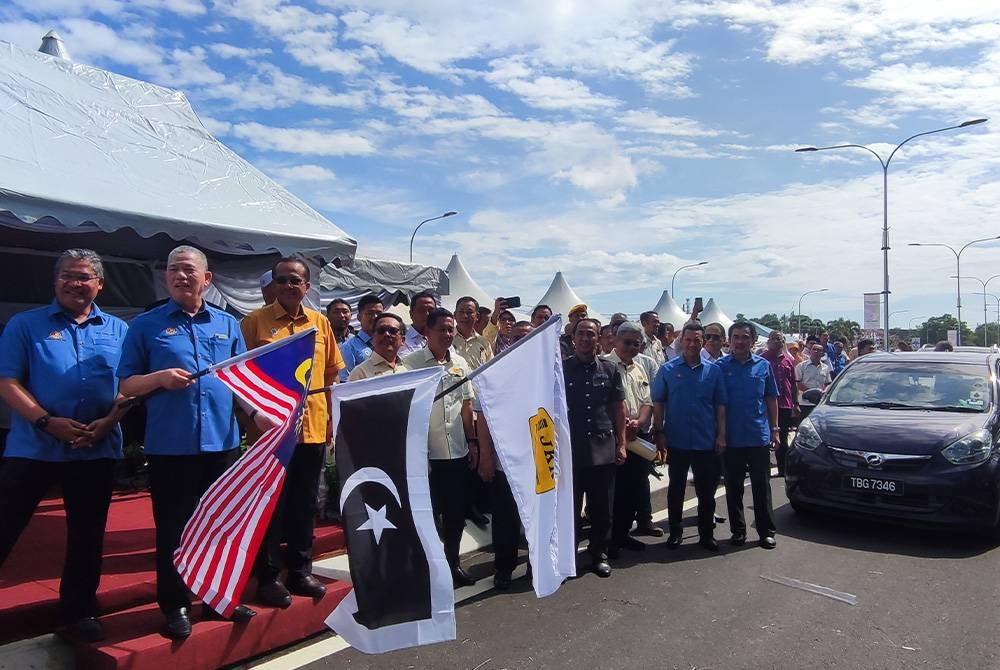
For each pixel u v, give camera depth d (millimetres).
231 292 8148
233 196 6031
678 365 6203
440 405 5008
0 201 4168
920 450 6125
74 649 3445
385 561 3273
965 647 4074
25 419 3404
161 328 3570
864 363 8156
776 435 6457
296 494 4137
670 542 6199
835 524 6934
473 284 17531
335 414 3354
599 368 5570
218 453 3682
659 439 6301
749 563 5719
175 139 6496
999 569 5492
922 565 5602
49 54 6934
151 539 4891
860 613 4609
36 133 5270
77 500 3475
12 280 7098
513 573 5516
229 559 3289
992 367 7477
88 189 4840
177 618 3518
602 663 3896
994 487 5910
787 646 4105
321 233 6016
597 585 5203
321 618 4121
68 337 3529
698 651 4047
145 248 7309
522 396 3770
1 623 3352
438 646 4105
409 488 3385
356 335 6301
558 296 19125
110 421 3387
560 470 3887
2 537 3398
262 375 3457
